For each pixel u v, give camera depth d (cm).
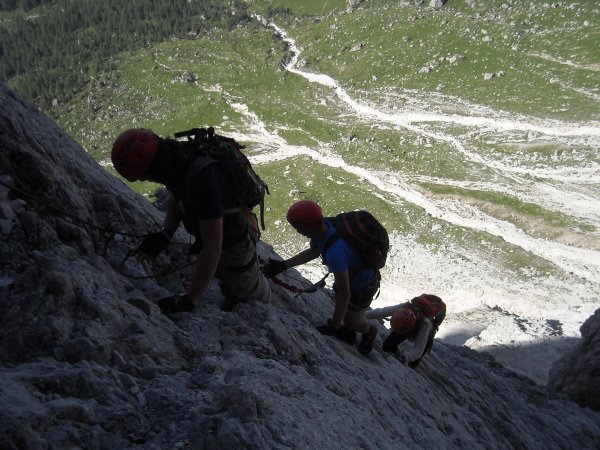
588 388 1570
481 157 8762
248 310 582
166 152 448
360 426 485
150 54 16325
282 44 15638
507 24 12838
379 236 636
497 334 2858
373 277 668
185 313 540
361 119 11131
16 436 316
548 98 10288
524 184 7762
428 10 14450
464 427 827
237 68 14912
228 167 469
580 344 1652
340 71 13512
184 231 715
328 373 563
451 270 6250
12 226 515
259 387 426
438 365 1059
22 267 498
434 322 858
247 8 18050
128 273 570
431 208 7631
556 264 6122
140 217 649
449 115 10438
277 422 399
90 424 358
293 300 777
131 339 447
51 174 571
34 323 417
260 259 769
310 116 11756
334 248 630
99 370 396
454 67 12094
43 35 18250
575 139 8788
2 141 553
